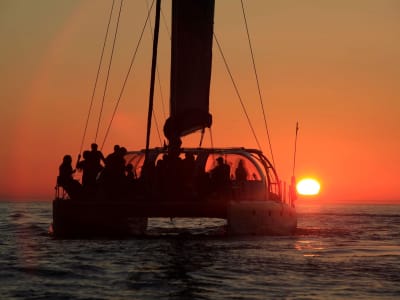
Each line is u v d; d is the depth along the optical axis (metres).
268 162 99.44
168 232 103.88
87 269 57.00
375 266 60.91
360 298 46.09
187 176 88.25
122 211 84.88
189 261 62.34
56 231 86.81
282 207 94.88
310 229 125.25
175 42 90.44
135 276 53.59
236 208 85.81
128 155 99.00
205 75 90.56
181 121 88.62
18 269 56.91
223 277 53.53
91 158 88.81
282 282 51.59
